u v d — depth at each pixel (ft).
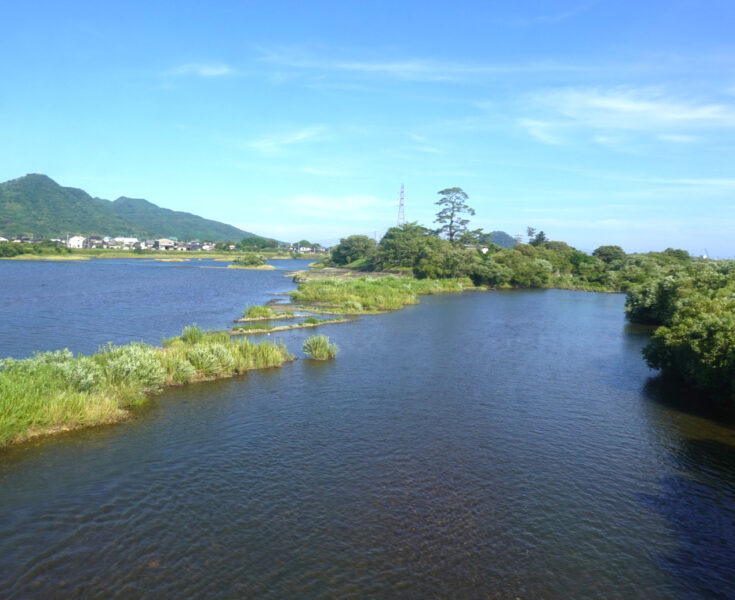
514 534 52.11
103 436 73.82
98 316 185.16
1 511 53.31
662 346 113.19
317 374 111.34
